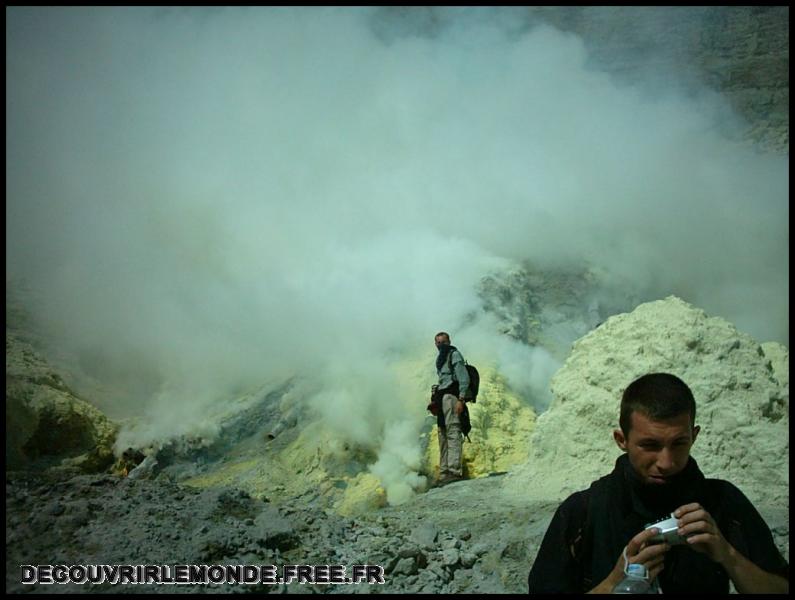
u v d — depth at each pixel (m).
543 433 7.19
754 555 2.68
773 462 6.13
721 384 6.52
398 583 4.02
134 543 3.77
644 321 7.16
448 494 7.09
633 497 2.76
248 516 4.36
